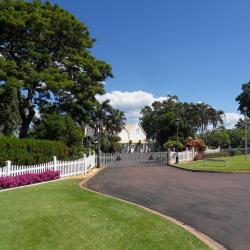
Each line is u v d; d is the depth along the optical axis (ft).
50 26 128.26
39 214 36.96
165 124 256.73
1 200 45.06
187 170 114.32
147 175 96.53
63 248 26.89
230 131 278.26
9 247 26.94
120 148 294.87
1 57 120.37
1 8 125.70
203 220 38.91
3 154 71.72
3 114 121.08
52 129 111.04
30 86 119.75
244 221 37.93
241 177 85.56
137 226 33.37
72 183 69.62
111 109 297.53
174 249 27.12
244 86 359.05
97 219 35.53
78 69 135.85
